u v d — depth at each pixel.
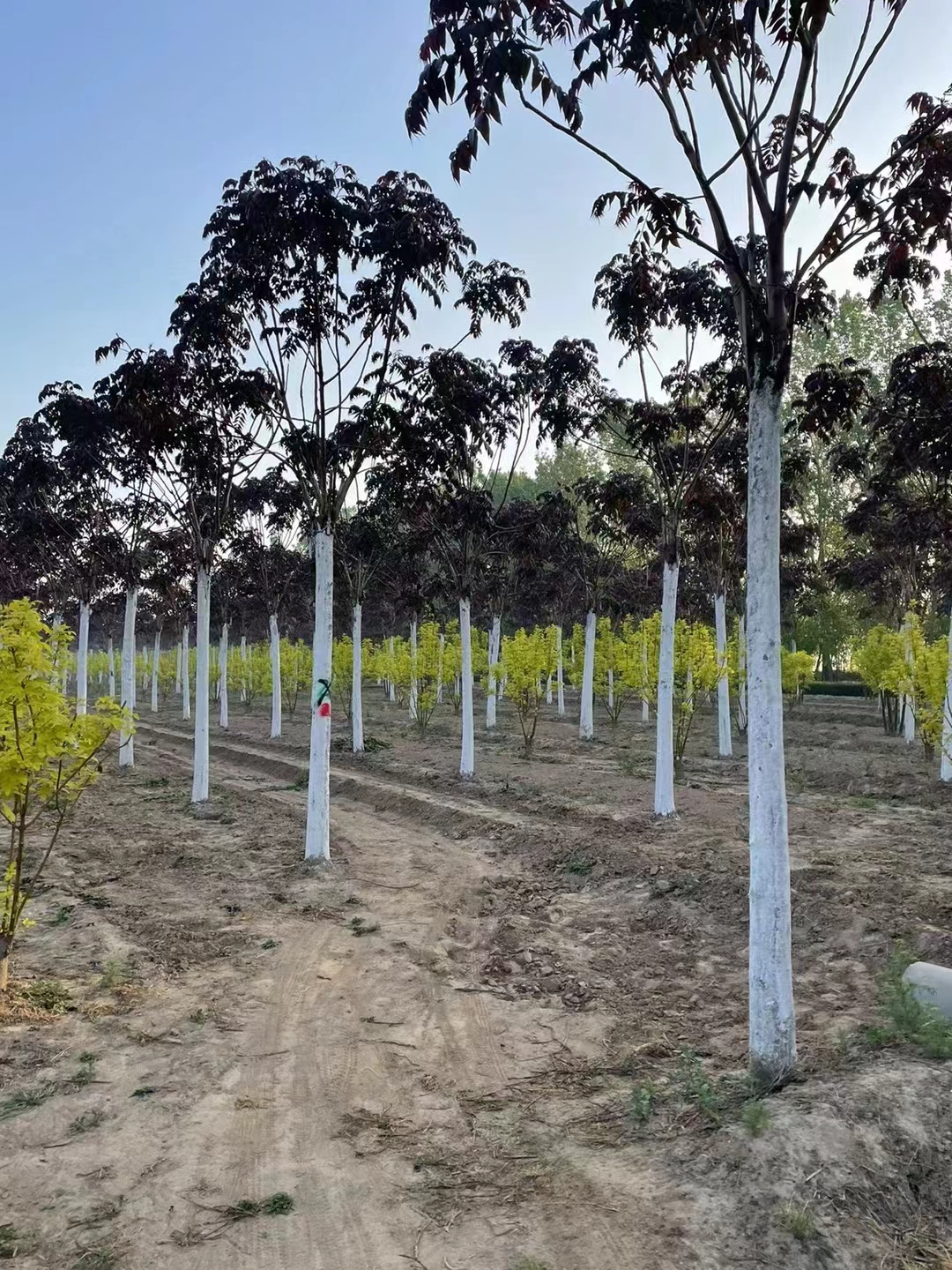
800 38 3.98
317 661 10.44
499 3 4.17
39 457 16.12
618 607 24.44
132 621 18.94
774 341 4.83
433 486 13.15
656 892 8.49
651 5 4.14
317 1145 4.22
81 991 6.21
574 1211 3.56
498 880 9.58
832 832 11.00
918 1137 3.85
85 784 6.31
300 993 6.32
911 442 11.16
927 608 21.97
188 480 13.46
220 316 10.42
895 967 5.81
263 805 14.43
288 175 9.48
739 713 23.50
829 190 5.83
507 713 32.56
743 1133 3.89
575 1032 5.70
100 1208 3.64
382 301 10.37
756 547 4.88
